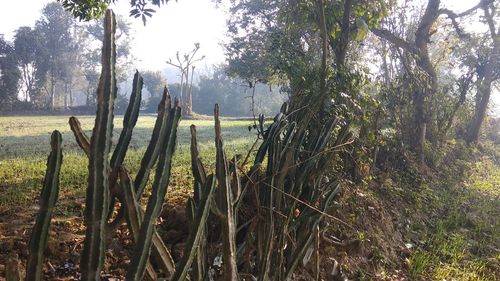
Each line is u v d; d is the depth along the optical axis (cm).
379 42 1234
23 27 4262
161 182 174
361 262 482
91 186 152
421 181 902
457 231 723
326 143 408
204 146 1204
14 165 823
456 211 796
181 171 765
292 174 367
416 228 693
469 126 1789
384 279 479
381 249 533
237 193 255
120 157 190
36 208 511
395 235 617
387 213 648
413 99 1023
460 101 1287
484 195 1012
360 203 583
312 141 412
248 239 313
